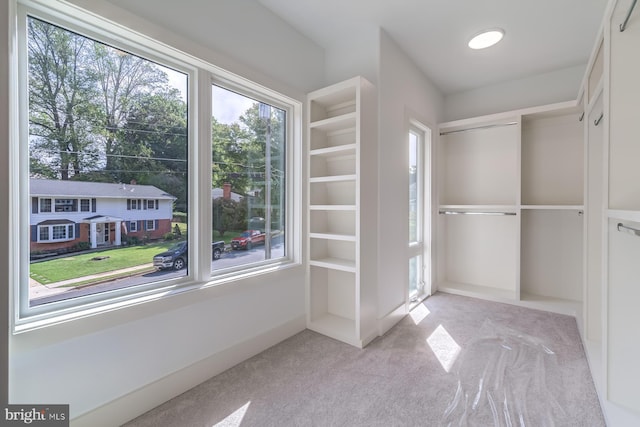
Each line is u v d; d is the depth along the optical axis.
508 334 2.13
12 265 1.02
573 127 2.74
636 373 1.22
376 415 1.32
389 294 2.29
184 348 1.50
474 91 3.25
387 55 2.23
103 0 1.17
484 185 3.22
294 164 2.25
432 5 1.90
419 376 1.61
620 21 1.24
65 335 1.10
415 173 2.99
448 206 3.22
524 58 2.58
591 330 1.91
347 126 2.23
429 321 2.40
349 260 2.30
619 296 1.26
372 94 2.08
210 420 1.29
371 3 1.88
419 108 2.79
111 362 1.25
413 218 2.98
